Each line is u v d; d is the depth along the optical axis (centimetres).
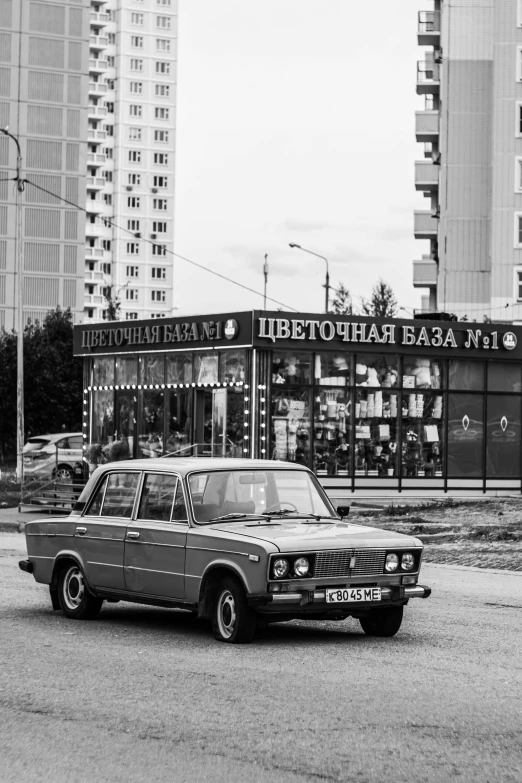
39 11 11112
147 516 1212
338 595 1095
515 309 7112
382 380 3303
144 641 1136
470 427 3400
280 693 880
